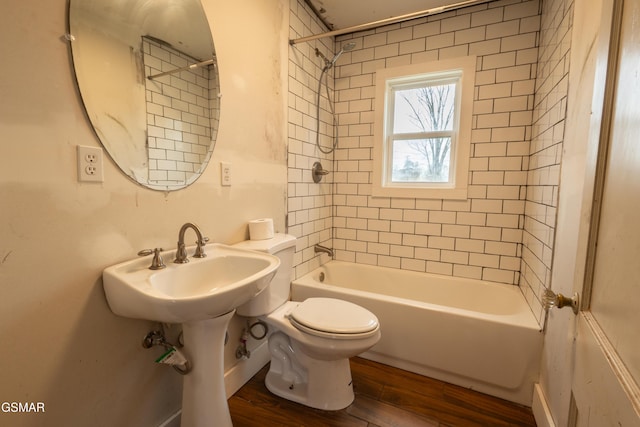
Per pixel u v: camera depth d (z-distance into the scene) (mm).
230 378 1577
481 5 2059
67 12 860
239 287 950
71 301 915
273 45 1763
